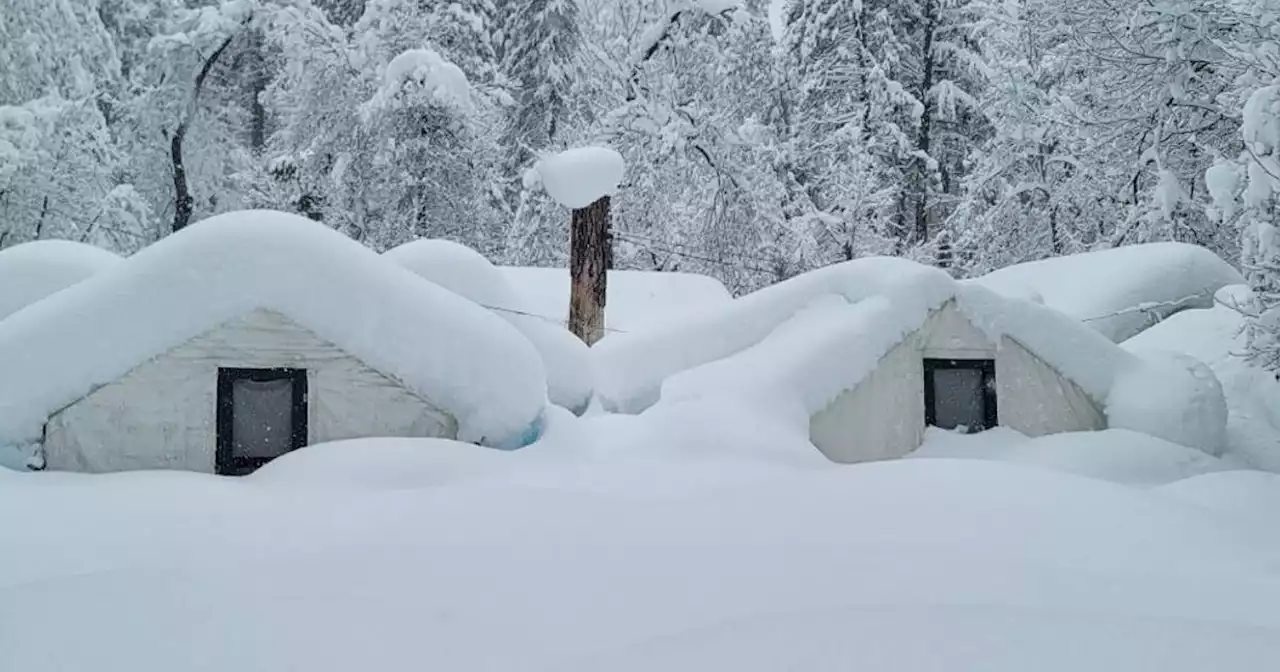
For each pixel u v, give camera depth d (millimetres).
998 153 23188
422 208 24062
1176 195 17484
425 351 7879
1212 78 17281
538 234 23844
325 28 24500
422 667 3020
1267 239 10148
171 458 7355
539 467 7152
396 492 5859
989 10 24766
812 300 10922
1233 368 12156
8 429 6949
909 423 9969
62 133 20000
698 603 3670
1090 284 16031
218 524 5121
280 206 22891
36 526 5055
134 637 3238
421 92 22656
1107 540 4859
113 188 21609
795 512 5355
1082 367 10344
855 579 3980
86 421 7203
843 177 24641
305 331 7711
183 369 7445
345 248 7977
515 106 26953
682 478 6824
